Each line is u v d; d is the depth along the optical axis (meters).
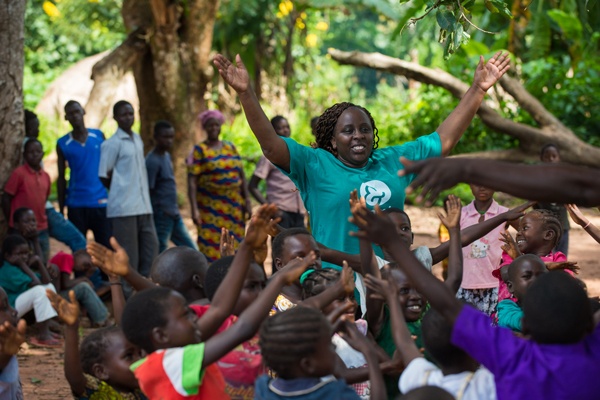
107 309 8.28
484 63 4.88
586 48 16.89
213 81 19.64
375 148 4.90
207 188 9.05
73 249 8.71
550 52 17.62
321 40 26.77
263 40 18.95
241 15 18.17
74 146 8.96
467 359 3.00
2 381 3.70
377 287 3.27
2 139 8.15
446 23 4.53
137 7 14.09
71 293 3.33
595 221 13.48
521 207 4.63
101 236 9.11
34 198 8.20
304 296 4.00
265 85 19.47
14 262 7.37
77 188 9.01
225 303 3.23
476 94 4.87
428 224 13.48
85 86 21.05
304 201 4.76
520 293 4.39
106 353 3.47
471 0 4.59
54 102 20.92
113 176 8.38
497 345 2.80
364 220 2.92
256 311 3.10
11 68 8.16
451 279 3.73
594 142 15.76
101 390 3.48
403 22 14.20
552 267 4.67
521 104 14.39
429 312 3.10
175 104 14.28
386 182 4.62
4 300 4.28
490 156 14.49
